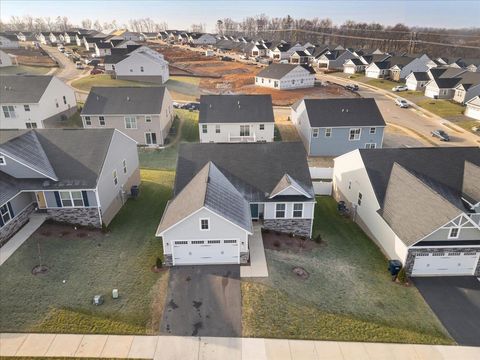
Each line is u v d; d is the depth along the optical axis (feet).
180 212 69.36
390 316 60.39
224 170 85.92
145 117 148.77
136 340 53.62
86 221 82.38
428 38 565.12
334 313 59.98
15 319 55.93
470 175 84.99
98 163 83.20
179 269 69.10
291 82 261.03
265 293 62.39
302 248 79.25
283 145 91.15
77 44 470.80
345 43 590.55
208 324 56.59
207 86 265.54
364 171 87.76
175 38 612.29
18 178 79.51
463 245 68.64
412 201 75.61
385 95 256.73
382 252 80.07
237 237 68.44
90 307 58.95
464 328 58.80
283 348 53.16
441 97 238.27
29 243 73.92
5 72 266.36
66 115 172.86
